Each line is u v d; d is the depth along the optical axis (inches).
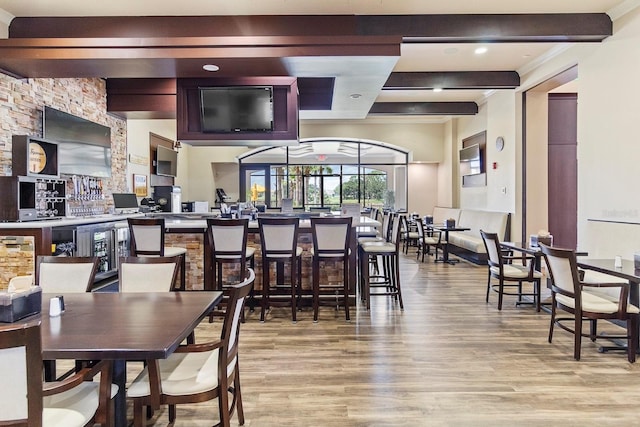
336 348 140.1
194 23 181.0
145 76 195.5
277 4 170.4
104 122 264.4
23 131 197.2
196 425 95.2
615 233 177.6
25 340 51.1
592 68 199.6
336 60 171.8
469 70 269.9
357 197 480.4
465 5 174.1
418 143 450.9
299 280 190.5
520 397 105.5
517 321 170.1
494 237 186.4
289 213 299.7
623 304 126.9
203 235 196.1
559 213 289.4
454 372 120.6
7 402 51.9
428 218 374.9
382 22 182.4
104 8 172.9
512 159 291.0
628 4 174.2
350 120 440.5
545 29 183.9
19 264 169.8
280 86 202.1
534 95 281.1
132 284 109.5
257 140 207.8
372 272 277.9
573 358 131.0
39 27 180.9
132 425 93.6
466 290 227.8
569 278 133.0
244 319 175.0
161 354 58.5
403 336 152.0
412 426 92.6
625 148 179.3
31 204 185.5
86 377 63.1
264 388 111.0
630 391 108.7
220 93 201.3
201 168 449.4
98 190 259.9
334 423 93.9
